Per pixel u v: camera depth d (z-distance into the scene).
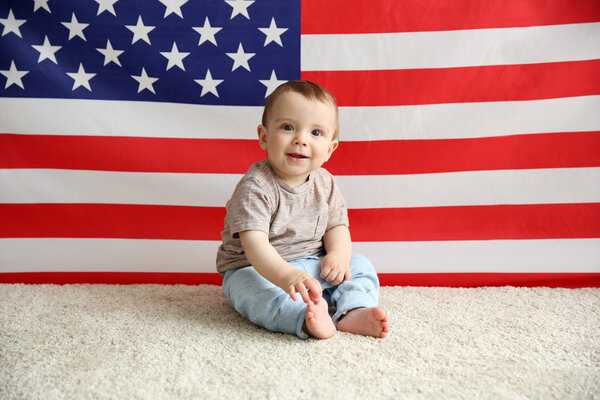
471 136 1.98
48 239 1.99
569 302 1.74
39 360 1.23
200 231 2.02
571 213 1.97
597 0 1.90
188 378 1.14
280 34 1.97
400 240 2.03
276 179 1.60
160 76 1.97
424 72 1.97
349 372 1.17
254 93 1.99
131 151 1.98
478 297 1.82
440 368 1.19
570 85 1.93
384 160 2.01
